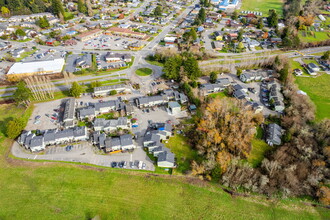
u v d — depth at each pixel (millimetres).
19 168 76312
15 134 85562
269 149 85125
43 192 69500
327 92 115812
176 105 101625
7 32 183000
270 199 69625
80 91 109062
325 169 74250
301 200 69625
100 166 77562
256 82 123875
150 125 94438
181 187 72250
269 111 103312
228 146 82062
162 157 78062
